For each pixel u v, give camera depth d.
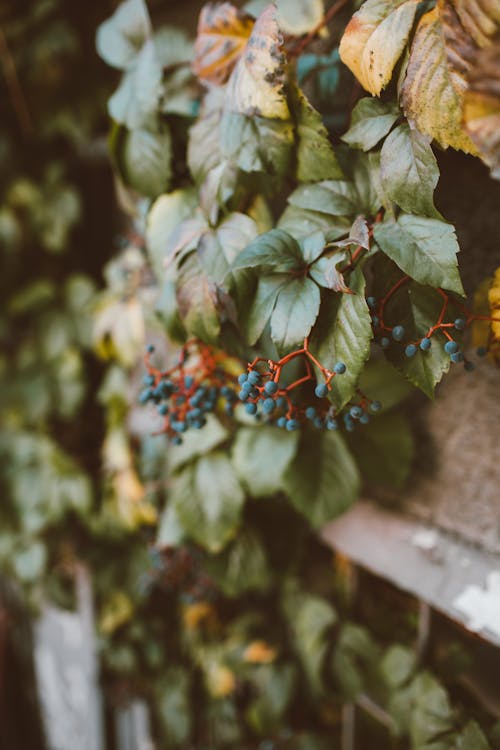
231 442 0.74
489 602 0.63
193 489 0.74
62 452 1.01
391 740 0.77
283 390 0.56
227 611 0.91
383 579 0.77
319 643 0.78
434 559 0.67
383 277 0.55
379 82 0.53
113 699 1.04
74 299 1.02
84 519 0.99
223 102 0.61
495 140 0.48
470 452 0.65
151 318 0.79
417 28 0.51
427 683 0.68
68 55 0.94
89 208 1.04
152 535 0.88
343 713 0.83
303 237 0.58
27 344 1.08
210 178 0.62
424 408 0.67
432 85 0.51
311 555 0.83
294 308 0.54
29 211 1.04
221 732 0.94
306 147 0.58
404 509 0.71
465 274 0.62
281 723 0.82
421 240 0.53
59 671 1.21
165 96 0.67
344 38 0.54
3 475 1.10
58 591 1.08
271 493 0.70
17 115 1.00
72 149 1.01
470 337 0.63
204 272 0.61
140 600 0.98
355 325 0.53
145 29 0.67
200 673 0.96
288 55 0.59
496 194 0.60
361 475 0.73
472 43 0.49
